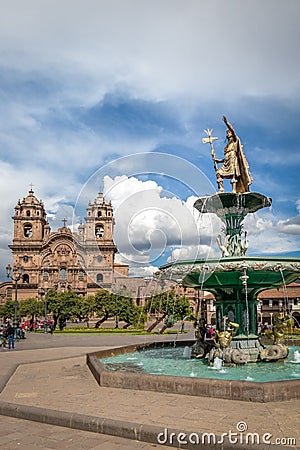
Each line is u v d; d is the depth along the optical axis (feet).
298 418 19.79
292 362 35.22
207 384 24.25
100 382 28.76
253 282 35.19
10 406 23.07
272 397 22.79
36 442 18.57
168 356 42.29
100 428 19.71
